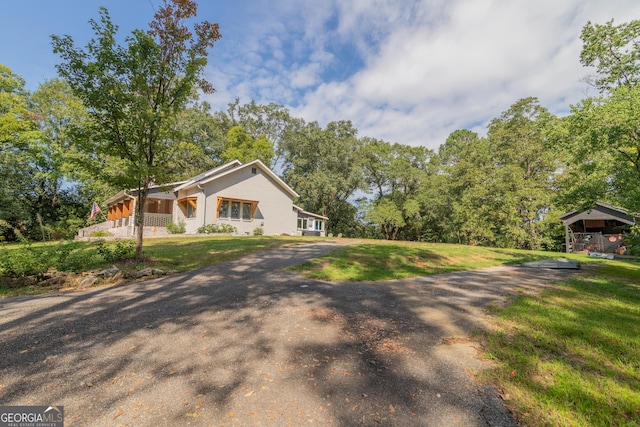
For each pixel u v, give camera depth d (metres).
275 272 7.68
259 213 22.83
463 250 14.49
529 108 26.16
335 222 40.66
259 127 40.81
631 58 10.55
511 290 6.86
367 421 2.12
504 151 26.41
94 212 27.12
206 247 11.55
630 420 2.16
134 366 2.92
